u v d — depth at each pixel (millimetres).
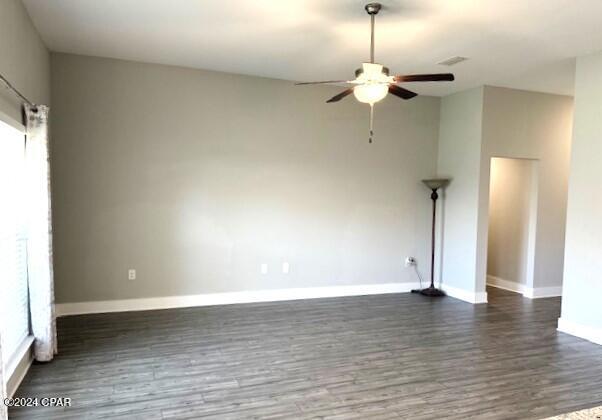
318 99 6016
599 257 4441
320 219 6109
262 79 5723
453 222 6426
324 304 5773
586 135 4574
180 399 3055
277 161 5848
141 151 5238
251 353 3959
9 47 3105
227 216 5633
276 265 5906
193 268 5516
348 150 6219
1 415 2520
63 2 3539
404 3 3449
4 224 3131
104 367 3586
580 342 4418
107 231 5148
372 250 6434
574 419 2857
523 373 3615
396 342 4336
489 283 7383
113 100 5105
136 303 5285
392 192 6512
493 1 3381
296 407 2965
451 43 4344
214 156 5543
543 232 6438
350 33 4137
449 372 3607
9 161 3350
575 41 4219
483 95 5902
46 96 4645
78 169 5012
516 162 6797
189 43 4520
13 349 3309
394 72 5328
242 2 3502
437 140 6754
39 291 3627
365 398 3115
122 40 4457
